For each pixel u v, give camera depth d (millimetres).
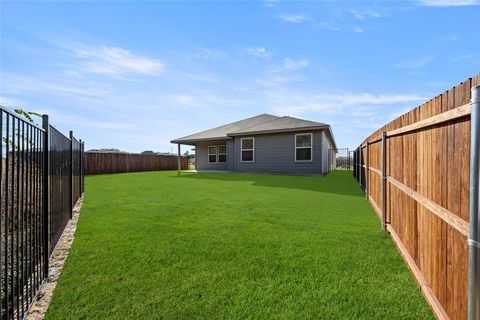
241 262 2691
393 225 3473
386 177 3861
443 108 1793
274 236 3510
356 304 1977
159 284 2262
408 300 2033
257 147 14617
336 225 4059
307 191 7777
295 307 1937
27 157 2068
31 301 2002
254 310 1901
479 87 1253
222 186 9031
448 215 1655
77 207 5477
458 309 1563
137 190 8109
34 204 2246
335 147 21344
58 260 2859
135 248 3078
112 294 2111
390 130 3674
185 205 5668
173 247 3109
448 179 1711
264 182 10289
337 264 2646
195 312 1880
